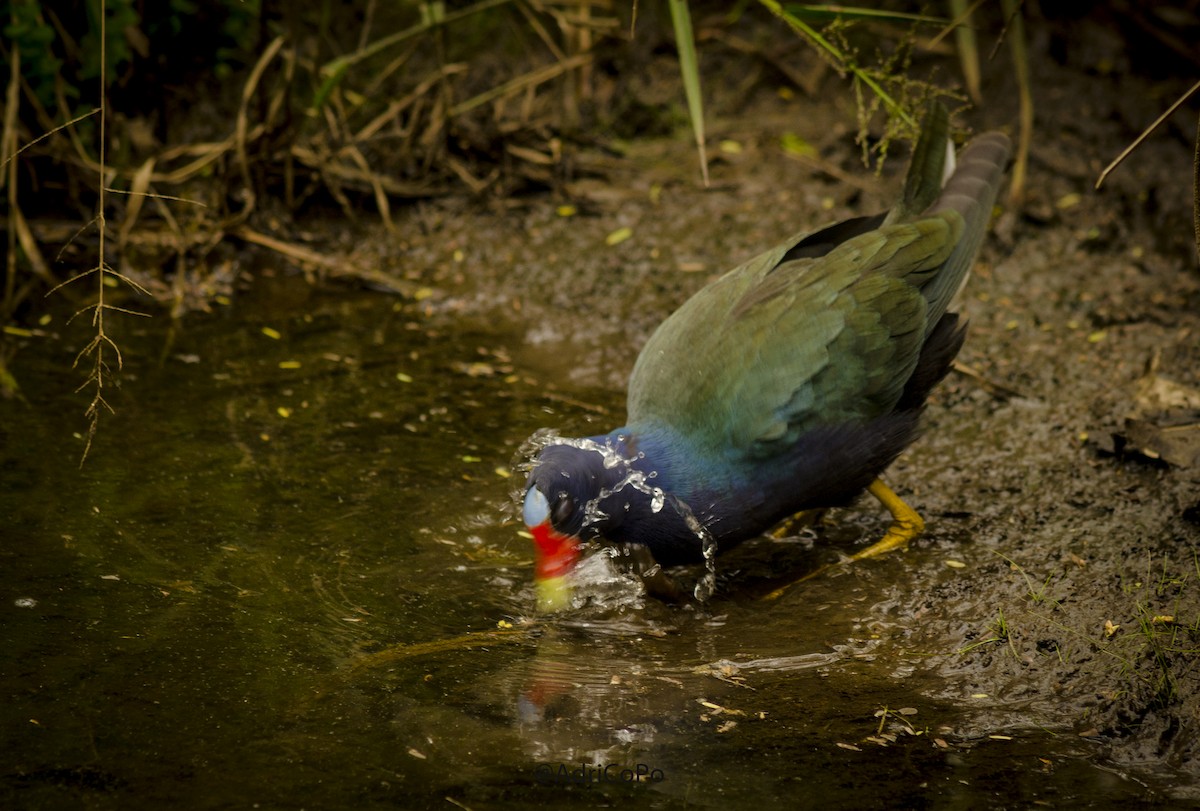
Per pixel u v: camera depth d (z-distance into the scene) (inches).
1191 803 265.9
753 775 269.6
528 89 593.9
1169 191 552.7
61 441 397.1
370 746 273.3
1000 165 394.3
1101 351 460.1
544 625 326.3
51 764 261.1
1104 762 279.1
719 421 333.4
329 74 551.5
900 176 579.8
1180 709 292.4
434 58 644.7
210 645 306.2
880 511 391.2
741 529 341.1
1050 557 351.9
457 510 374.9
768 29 679.1
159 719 277.9
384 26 665.6
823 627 329.7
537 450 396.5
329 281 527.8
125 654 300.2
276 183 565.9
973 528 370.0
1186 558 344.2
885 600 340.5
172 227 518.9
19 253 517.0
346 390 443.8
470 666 305.6
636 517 329.4
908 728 287.9
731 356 338.3
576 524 316.8
